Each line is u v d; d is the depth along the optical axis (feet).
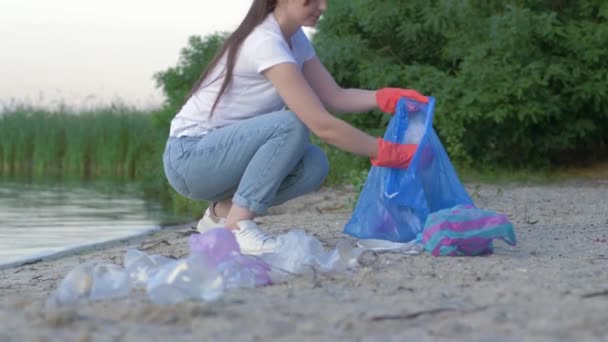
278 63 14.85
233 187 16.03
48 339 8.99
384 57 43.65
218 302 10.89
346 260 13.39
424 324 9.78
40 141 62.13
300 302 10.98
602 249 16.20
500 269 13.44
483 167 41.68
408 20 43.50
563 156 45.14
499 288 11.76
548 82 39.75
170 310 10.19
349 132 15.03
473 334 9.20
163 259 12.88
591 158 45.37
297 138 15.19
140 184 51.24
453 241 14.74
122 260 18.99
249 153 15.37
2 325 9.73
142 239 26.22
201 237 12.85
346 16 45.03
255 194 15.28
